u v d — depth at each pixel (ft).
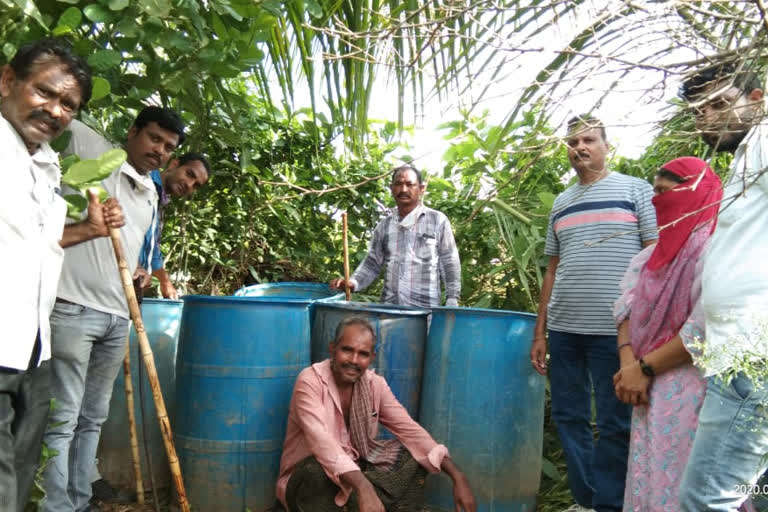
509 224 12.64
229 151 13.97
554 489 10.48
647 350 6.85
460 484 8.70
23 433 6.33
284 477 8.92
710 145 5.74
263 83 11.60
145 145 8.46
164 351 10.34
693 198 6.66
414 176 11.82
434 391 9.47
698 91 4.48
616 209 8.68
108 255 8.16
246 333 9.21
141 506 9.71
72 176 6.27
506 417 9.14
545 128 4.35
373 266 12.41
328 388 8.78
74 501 8.48
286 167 15.10
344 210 15.46
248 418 9.20
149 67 7.86
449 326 9.46
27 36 6.65
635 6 3.49
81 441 8.53
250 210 15.03
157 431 10.18
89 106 7.95
